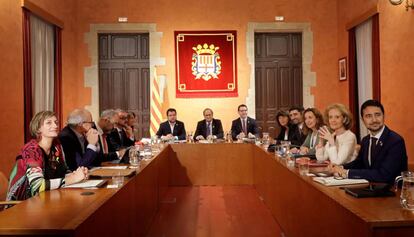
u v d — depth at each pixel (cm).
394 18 612
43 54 677
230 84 834
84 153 400
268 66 858
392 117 625
